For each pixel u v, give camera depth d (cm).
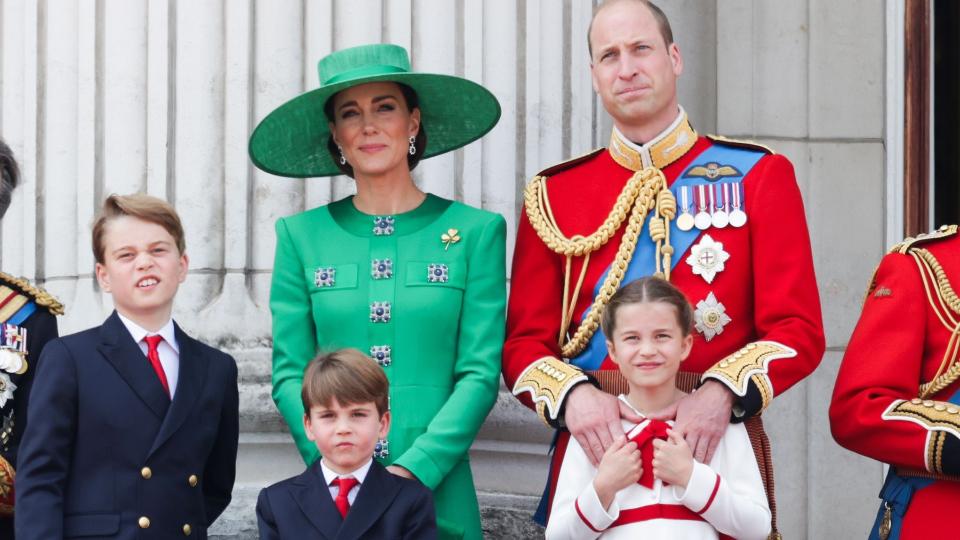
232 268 1975
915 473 1555
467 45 2016
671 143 1653
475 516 1666
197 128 1988
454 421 1619
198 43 1995
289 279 1714
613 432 1521
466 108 1781
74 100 2053
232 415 1630
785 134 2217
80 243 2019
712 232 1617
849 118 2228
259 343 1961
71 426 1528
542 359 1616
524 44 2028
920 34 2258
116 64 2016
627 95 1642
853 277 2211
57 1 2067
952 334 1563
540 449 1994
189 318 1959
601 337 1625
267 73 1991
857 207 2222
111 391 1538
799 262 1600
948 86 2303
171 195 1992
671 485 1498
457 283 1678
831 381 2189
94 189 2019
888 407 1541
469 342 1669
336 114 1727
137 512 1516
